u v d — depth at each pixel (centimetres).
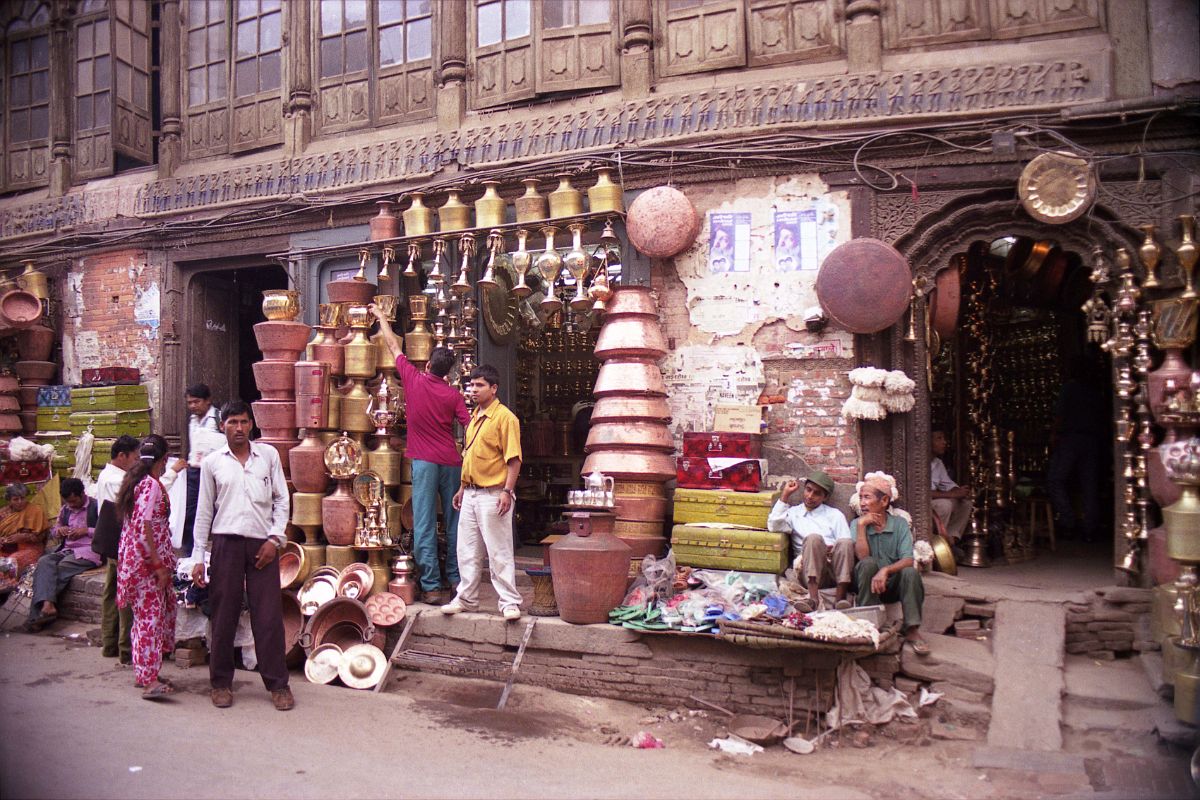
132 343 887
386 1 773
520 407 918
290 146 802
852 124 597
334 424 648
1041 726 448
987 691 475
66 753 401
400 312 771
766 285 621
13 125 982
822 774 420
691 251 639
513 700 516
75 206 920
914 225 590
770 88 621
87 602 711
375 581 614
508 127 699
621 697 520
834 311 579
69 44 945
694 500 580
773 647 479
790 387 614
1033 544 736
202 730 439
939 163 584
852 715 471
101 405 849
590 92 685
